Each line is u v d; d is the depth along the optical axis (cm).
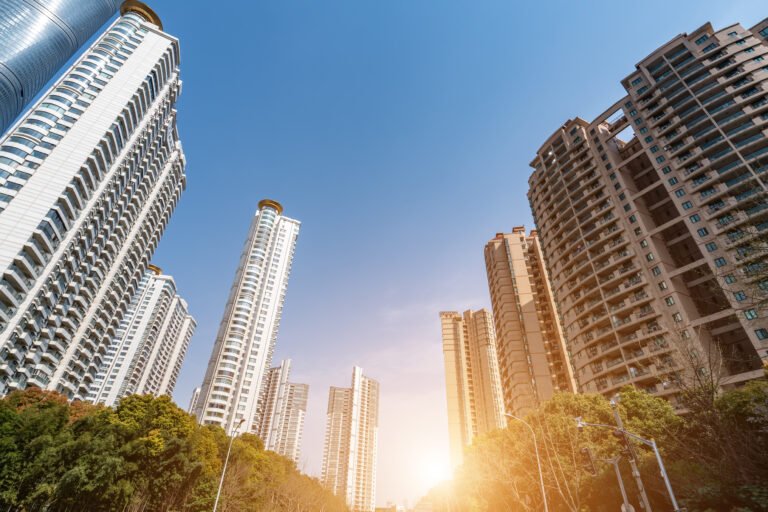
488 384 12106
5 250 5547
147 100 8425
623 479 3253
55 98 6981
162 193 10469
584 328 6744
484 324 13338
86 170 6781
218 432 5669
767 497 2122
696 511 2409
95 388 11406
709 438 2869
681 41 7188
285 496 6103
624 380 5747
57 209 6200
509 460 4334
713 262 5484
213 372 11219
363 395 18900
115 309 8981
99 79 7656
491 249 11381
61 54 8281
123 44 8338
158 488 3544
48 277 6219
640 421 3644
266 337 12500
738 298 4988
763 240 2650
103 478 2992
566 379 8381
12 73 7231
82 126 7038
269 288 13350
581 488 3534
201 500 3966
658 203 6738
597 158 7906
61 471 2883
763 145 5591
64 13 8194
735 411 2806
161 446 3662
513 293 10088
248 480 5131
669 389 5044
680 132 6588
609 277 6788
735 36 6606
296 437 16125
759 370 4522
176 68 9619
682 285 5906
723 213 5591
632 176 7469
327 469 16762
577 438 3725
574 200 8044
